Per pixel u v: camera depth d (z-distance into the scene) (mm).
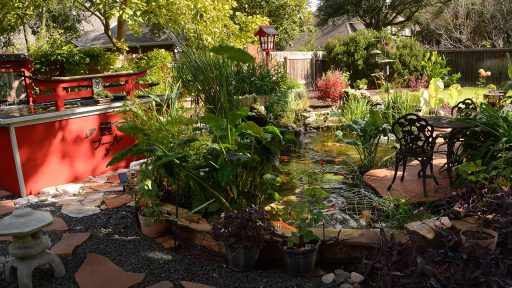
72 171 4789
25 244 2537
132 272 2711
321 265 2764
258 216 2693
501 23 17938
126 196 4184
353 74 14719
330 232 2820
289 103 7906
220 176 3033
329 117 8234
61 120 4625
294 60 13617
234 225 2588
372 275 2523
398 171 4406
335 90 9742
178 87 4848
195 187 3471
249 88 6863
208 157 3299
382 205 3480
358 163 5121
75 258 2939
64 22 18422
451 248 2490
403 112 7246
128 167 5484
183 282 2547
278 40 19234
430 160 3637
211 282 2580
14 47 17125
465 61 15578
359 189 4051
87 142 4926
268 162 3428
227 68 5469
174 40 6855
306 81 14477
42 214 2646
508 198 2664
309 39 24594
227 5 9047
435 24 22516
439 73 14312
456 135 3725
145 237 3270
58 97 4645
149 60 9156
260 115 5832
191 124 3924
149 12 8523
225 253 2902
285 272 2701
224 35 8875
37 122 4383
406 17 23844
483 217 2682
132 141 5473
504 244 2521
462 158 3629
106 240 3221
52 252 2830
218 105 4875
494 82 14938
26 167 4328
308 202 3787
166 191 3764
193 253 2990
